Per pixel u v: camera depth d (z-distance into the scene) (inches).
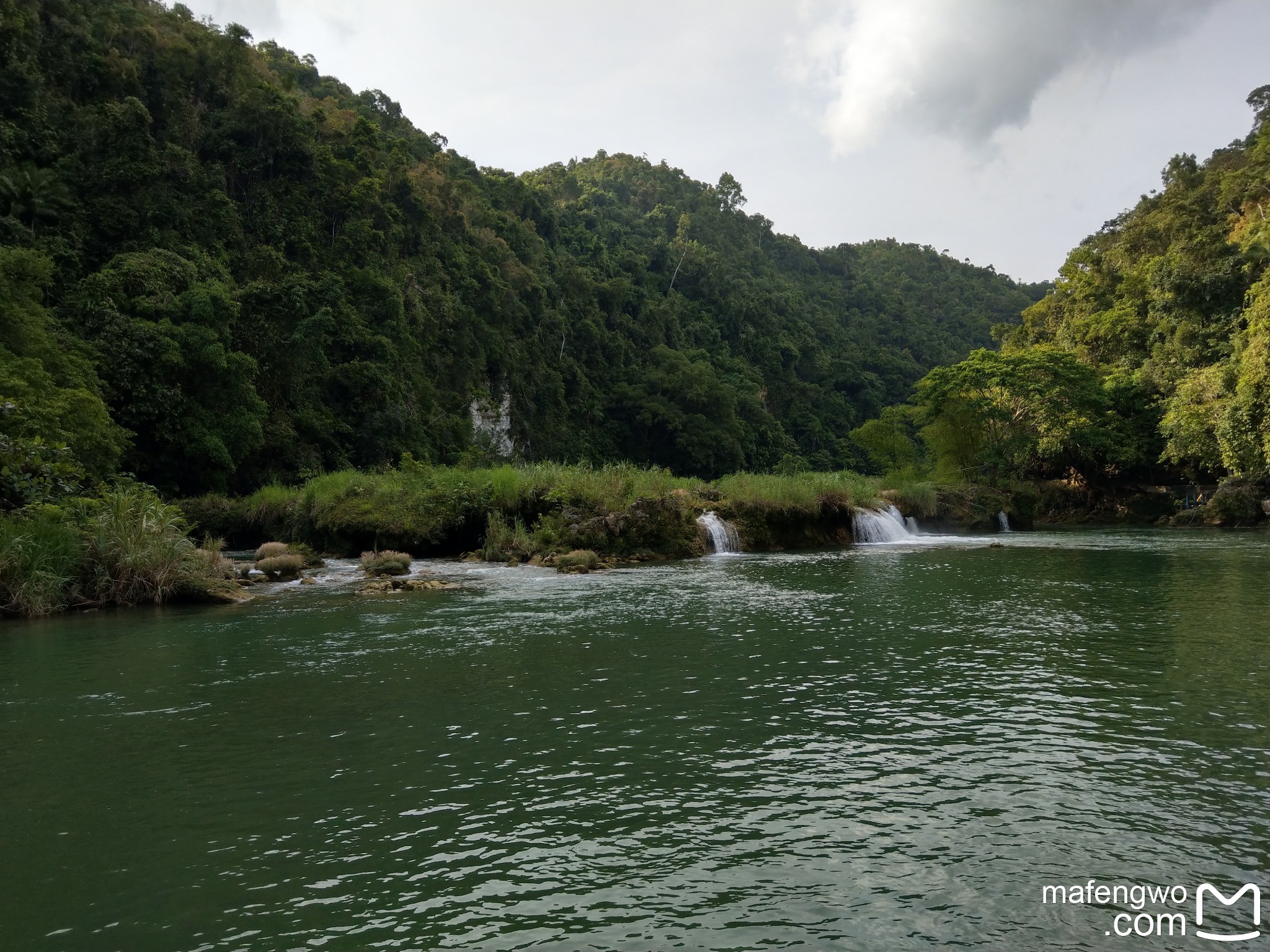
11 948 159.0
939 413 2028.8
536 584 738.8
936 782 243.8
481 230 3454.7
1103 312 2416.3
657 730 296.2
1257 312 1448.1
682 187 7303.2
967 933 162.6
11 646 472.7
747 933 163.0
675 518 1024.9
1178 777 244.4
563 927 166.2
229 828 216.4
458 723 307.3
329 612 589.9
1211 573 779.4
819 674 378.6
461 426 2605.8
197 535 1257.4
